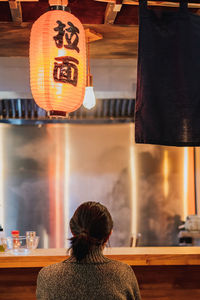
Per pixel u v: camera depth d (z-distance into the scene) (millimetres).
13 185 5621
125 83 5582
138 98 2740
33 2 3031
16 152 5645
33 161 5660
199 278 3150
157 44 2773
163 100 2752
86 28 3180
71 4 3082
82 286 1651
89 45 3518
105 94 5426
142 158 5762
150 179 5762
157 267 3119
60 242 5625
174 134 2746
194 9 3121
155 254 2986
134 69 5598
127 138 5762
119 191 5723
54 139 5695
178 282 3131
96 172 5719
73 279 1664
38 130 5680
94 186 5711
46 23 2547
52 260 2938
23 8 3053
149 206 5734
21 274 3055
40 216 5629
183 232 5227
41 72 2551
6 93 5301
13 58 5477
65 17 2586
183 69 2777
